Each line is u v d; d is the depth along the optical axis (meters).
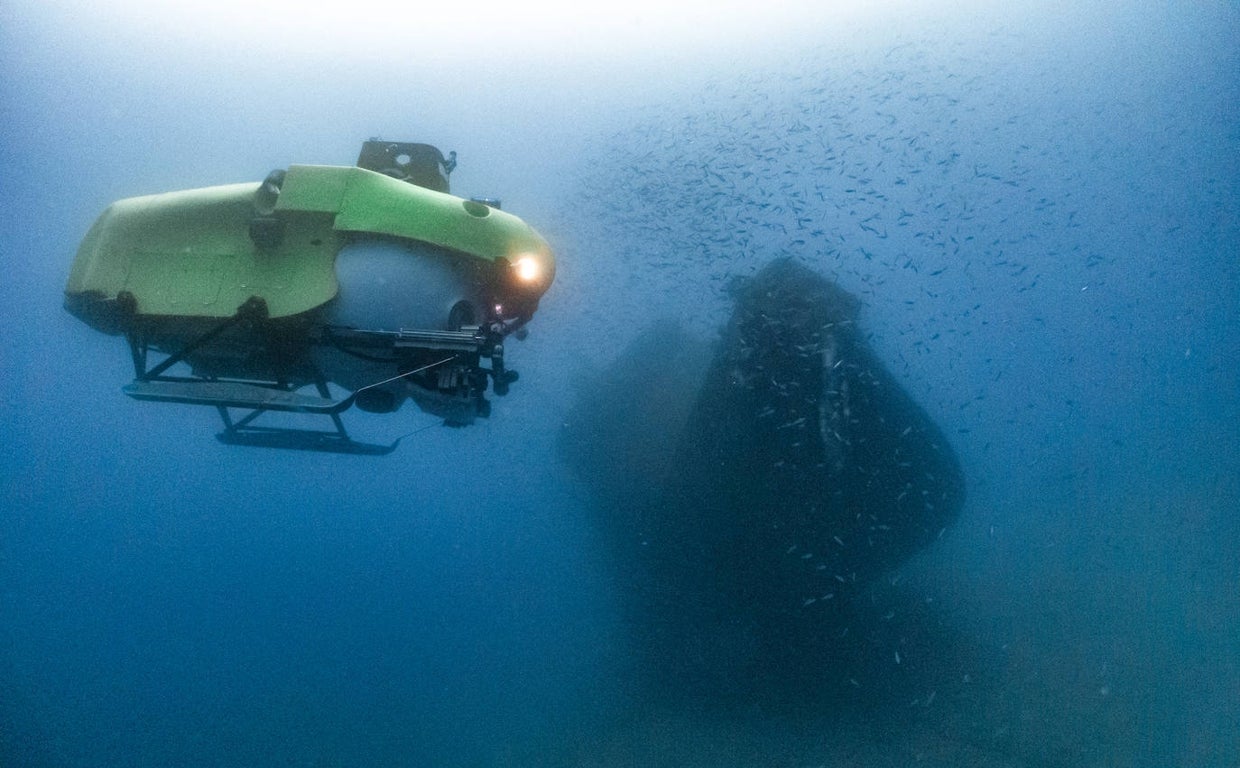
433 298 3.20
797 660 4.29
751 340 4.49
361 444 3.57
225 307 3.12
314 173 3.12
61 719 4.23
